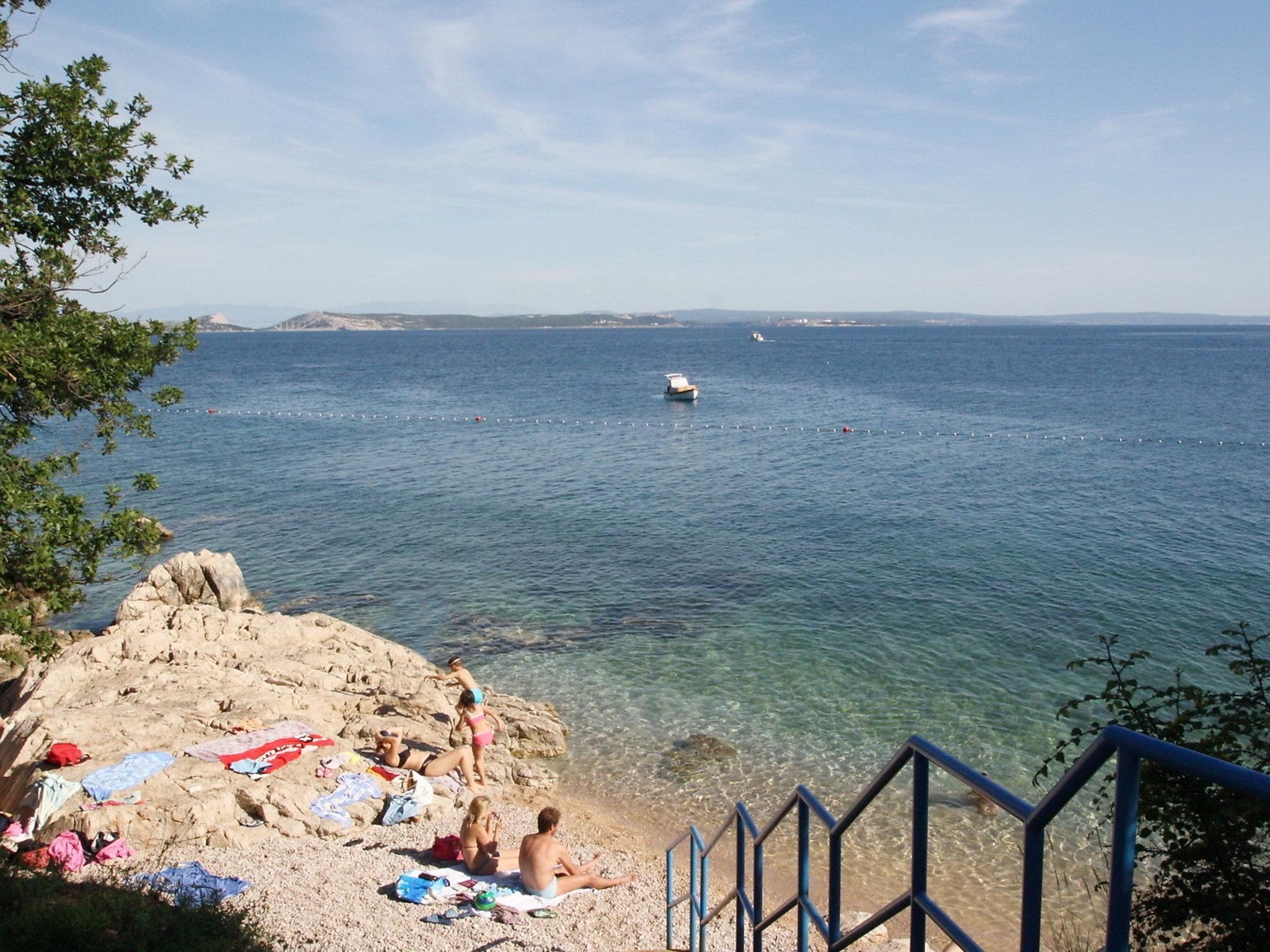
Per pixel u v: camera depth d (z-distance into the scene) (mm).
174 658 22266
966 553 34656
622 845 16453
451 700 21203
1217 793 5883
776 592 30719
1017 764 19156
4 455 14641
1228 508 41844
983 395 101312
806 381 127688
